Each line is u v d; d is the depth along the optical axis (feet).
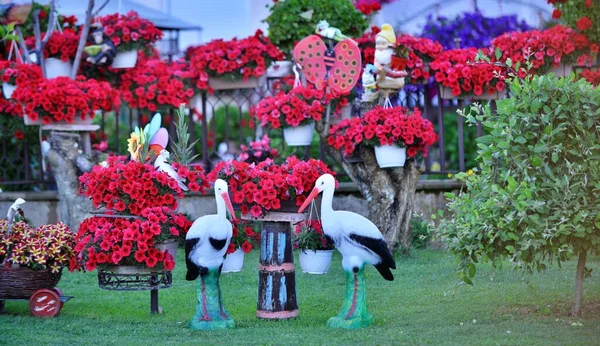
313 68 36.40
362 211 39.73
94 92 38.01
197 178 27.78
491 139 25.55
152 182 26.86
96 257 26.58
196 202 40.29
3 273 27.84
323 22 36.27
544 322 25.03
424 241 39.06
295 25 39.55
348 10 39.99
